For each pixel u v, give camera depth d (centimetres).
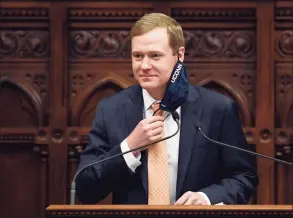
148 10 1644
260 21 1634
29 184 1653
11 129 1641
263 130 1620
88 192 1083
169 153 1090
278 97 1636
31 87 1645
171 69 1054
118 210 809
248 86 1642
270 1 1634
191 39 1641
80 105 1642
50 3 1644
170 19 1069
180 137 1097
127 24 1645
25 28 1650
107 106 1141
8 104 1652
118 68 1644
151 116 1065
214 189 1066
